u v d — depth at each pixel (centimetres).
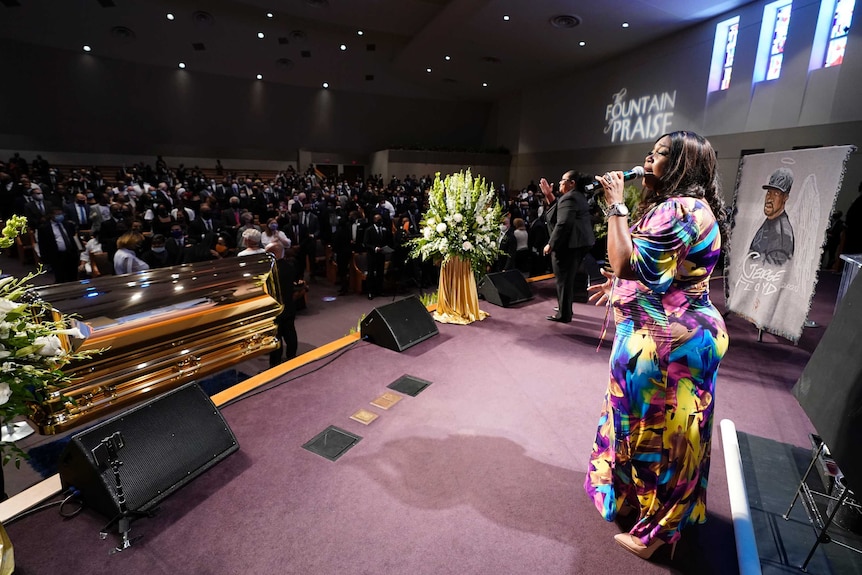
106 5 1664
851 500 189
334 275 848
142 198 1144
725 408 306
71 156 1886
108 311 260
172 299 293
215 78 2066
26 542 179
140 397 262
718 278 762
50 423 229
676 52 1355
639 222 161
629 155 1577
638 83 1520
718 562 177
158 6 1700
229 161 2205
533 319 484
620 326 173
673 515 168
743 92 1159
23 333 145
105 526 185
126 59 1869
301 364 348
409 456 240
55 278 720
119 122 1952
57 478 210
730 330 471
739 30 1162
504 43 1498
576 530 192
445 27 1401
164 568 169
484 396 307
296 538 184
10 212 1029
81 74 1822
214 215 921
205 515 196
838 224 855
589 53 1561
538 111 2077
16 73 1722
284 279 406
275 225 713
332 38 1978
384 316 390
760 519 199
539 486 219
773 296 432
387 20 1667
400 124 2456
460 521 195
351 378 330
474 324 462
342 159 2409
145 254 573
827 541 164
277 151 2295
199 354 296
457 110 2506
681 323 159
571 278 460
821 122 995
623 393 170
